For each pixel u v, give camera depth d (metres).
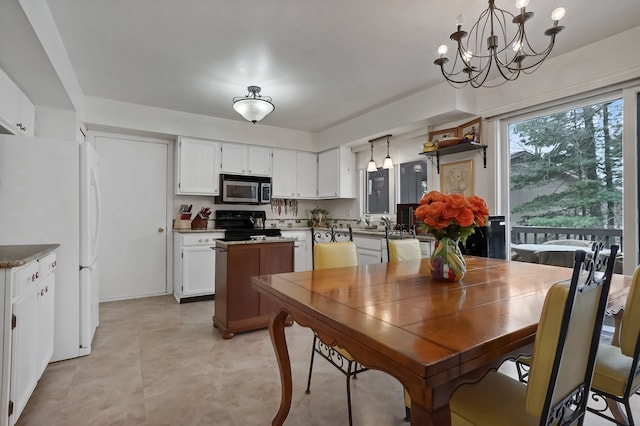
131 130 3.96
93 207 2.71
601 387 1.34
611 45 2.44
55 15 2.12
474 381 0.93
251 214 4.94
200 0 1.99
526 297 1.35
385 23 2.23
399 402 1.85
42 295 1.95
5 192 2.21
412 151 4.08
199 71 2.98
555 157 2.87
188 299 4.00
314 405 1.82
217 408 1.79
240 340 2.76
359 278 1.72
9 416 1.49
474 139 3.21
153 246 4.30
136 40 2.45
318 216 5.50
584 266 0.93
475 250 2.92
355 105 3.93
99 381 2.06
